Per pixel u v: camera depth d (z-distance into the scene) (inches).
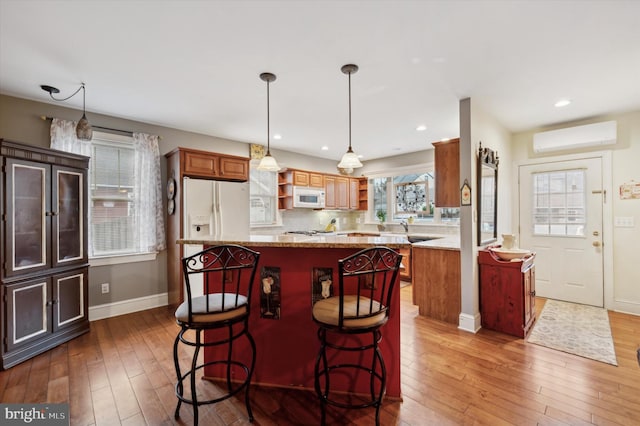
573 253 148.9
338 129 161.8
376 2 64.0
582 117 140.7
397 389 76.2
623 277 136.6
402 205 234.7
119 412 71.3
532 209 159.9
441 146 135.6
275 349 82.8
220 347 86.1
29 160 98.8
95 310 131.1
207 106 126.0
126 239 141.2
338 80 101.9
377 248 63.0
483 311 121.2
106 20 69.8
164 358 97.3
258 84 105.0
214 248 66.2
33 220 100.4
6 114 112.8
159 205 148.9
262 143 194.1
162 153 152.5
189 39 77.9
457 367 91.0
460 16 68.8
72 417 69.4
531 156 159.6
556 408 71.7
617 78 100.7
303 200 207.9
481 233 122.6
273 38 77.6
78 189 116.3
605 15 68.3
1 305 90.6
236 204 154.4
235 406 73.9
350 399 76.6
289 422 68.2
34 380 84.5
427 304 135.0
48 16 68.1
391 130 164.2
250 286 71.9
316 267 80.1
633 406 72.2
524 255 113.7
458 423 67.2
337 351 79.1
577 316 131.3
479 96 116.2
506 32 75.0
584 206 145.5
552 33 75.4
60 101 119.4
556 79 101.5
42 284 101.7
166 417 69.7
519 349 102.2
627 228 135.5
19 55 85.3
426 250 135.1
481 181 122.0
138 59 87.9
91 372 88.7
